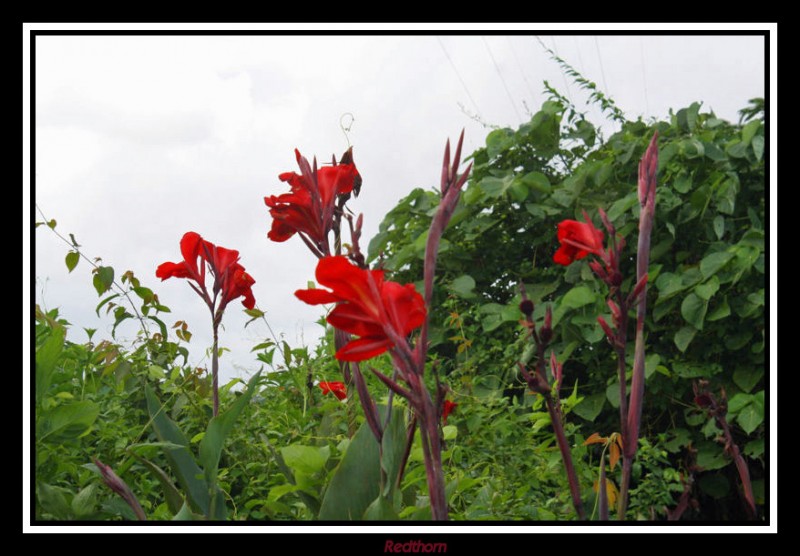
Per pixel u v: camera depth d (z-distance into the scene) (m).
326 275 0.99
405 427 1.43
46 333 2.12
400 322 1.00
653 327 3.28
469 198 3.76
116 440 2.11
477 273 3.92
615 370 3.31
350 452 1.39
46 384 1.66
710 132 3.55
